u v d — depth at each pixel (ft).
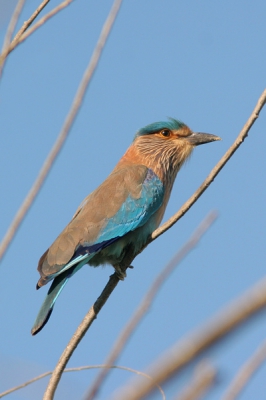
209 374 13.16
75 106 23.75
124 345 20.79
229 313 12.51
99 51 24.90
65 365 32.60
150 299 22.09
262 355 15.46
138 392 13.08
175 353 12.71
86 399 19.66
